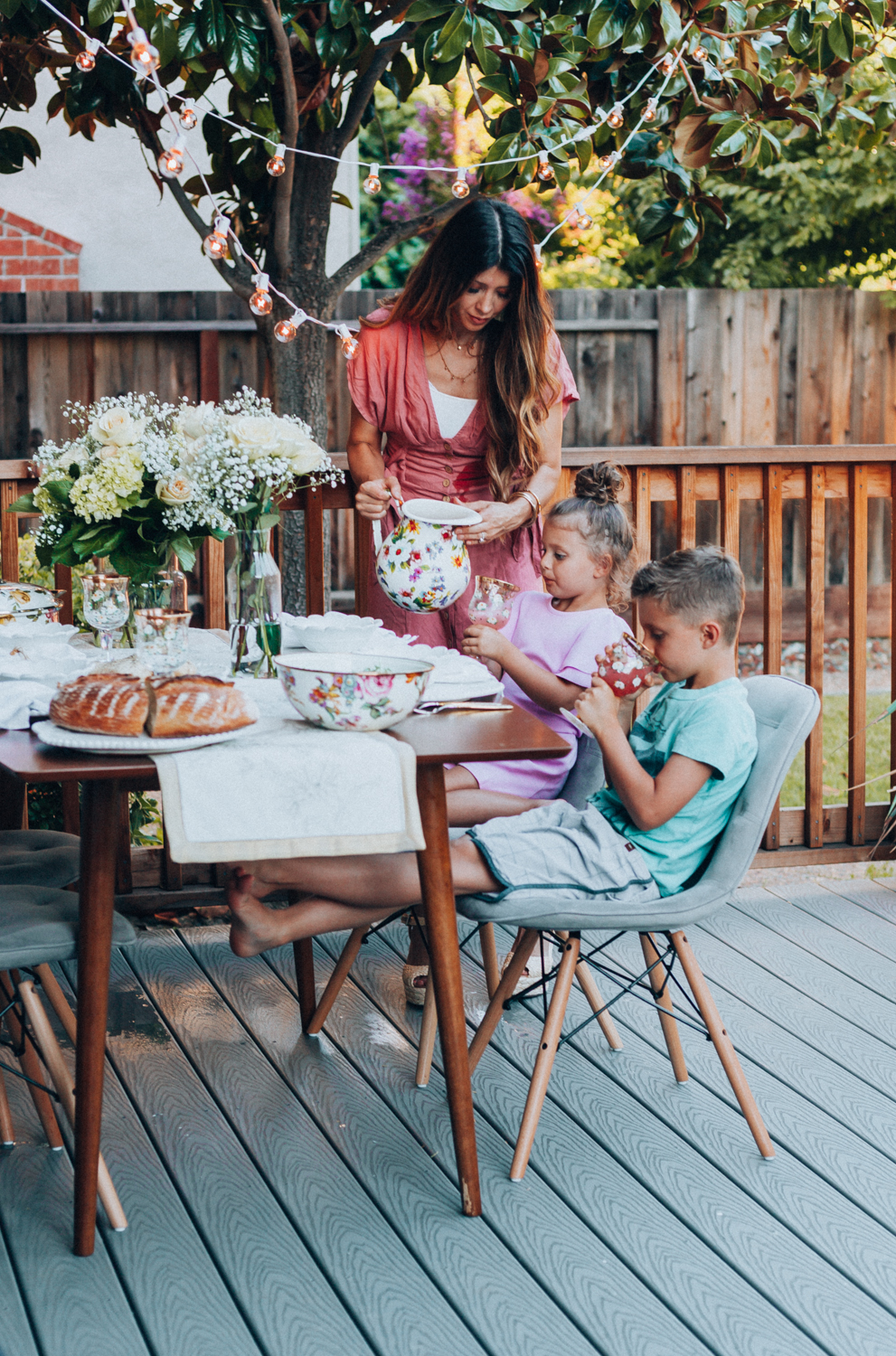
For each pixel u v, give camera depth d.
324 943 3.16
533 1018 2.79
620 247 9.29
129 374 6.11
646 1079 2.52
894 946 3.18
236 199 3.33
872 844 3.73
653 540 7.13
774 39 3.07
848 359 6.98
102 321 6.05
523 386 2.76
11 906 2.03
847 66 3.06
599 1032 2.71
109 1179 2.00
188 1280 1.90
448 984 2.01
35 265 6.37
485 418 2.83
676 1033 2.48
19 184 6.29
